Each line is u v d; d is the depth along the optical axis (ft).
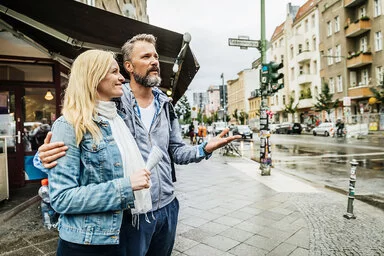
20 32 17.01
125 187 4.37
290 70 165.48
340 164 37.17
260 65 32.81
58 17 14.20
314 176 30.32
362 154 45.37
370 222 15.51
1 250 11.69
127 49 6.51
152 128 6.38
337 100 113.39
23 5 13.62
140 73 6.35
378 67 101.19
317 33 142.41
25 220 15.23
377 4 100.37
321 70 132.57
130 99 6.35
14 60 23.50
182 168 37.58
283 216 16.56
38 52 23.88
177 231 14.26
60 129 4.57
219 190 23.58
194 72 16.07
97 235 4.53
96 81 4.93
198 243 12.77
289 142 78.02
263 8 31.48
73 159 4.50
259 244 12.68
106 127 4.94
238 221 15.71
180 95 22.36
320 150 54.80
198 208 18.30
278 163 40.68
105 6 33.83
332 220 15.85
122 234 5.33
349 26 109.50
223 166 38.47
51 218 5.54
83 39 16.01
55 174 4.35
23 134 23.76
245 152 59.36
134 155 5.18
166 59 17.22
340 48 117.39
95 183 4.66
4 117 23.40
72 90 4.91
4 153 17.95
